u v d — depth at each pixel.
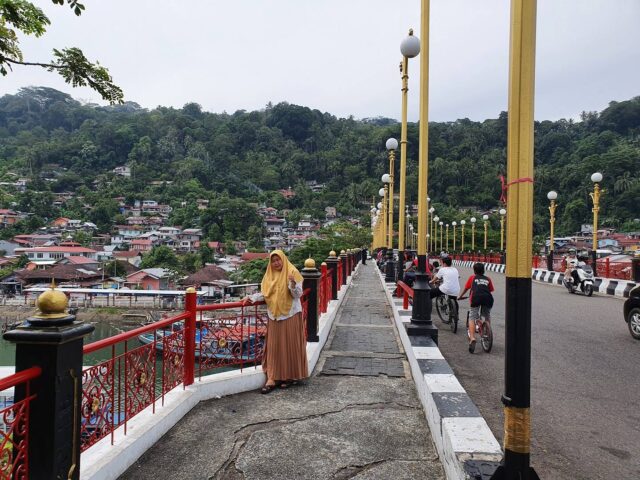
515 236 2.42
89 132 143.88
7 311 48.50
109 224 98.69
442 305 10.17
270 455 3.64
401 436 4.01
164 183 121.12
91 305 49.66
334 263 12.22
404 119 11.77
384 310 11.76
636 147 90.81
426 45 7.04
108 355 16.53
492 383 5.79
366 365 6.38
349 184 132.12
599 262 18.00
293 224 112.19
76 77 5.34
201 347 5.01
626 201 80.56
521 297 2.41
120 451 3.31
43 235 81.81
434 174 113.69
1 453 2.18
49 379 2.27
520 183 2.39
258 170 142.38
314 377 5.79
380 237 38.75
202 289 57.38
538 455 3.81
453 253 53.84
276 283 5.33
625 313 8.78
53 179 120.19
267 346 5.37
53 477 2.25
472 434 3.16
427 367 4.94
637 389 5.56
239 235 99.88
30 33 5.09
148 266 71.81
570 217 83.31
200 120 168.25
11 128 151.62
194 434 4.02
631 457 3.78
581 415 4.72
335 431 4.11
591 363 6.75
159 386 4.75
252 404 4.78
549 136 111.81
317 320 6.95
